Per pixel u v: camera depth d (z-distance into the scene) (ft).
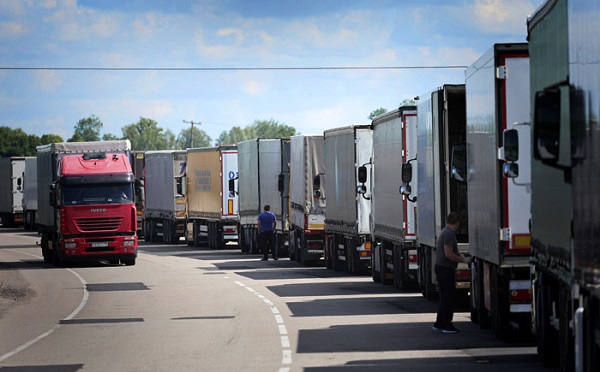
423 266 144.46
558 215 69.92
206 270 220.23
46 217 252.21
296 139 235.81
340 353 92.17
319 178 226.58
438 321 107.04
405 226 152.25
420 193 143.64
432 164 131.75
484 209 100.68
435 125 129.39
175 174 338.54
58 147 241.35
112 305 148.05
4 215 518.37
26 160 461.78
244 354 92.79
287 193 255.29
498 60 93.04
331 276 198.08
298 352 93.35
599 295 54.75
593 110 56.08
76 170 234.38
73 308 145.38
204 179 313.73
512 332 96.22
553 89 64.64
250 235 281.13
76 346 102.17
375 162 175.32
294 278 193.57
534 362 84.28
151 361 89.56
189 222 329.11
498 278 96.07
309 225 226.79
